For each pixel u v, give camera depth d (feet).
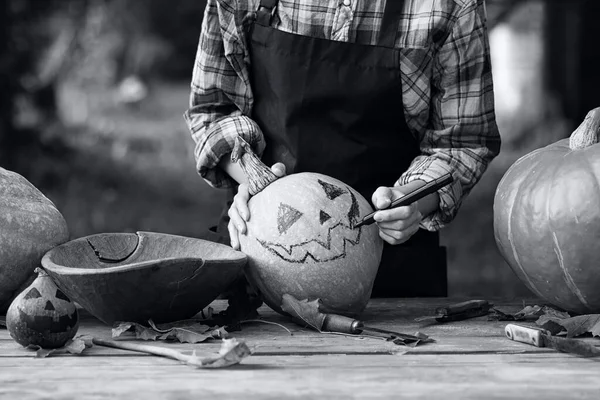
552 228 8.37
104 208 39.91
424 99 10.08
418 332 7.75
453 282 27.22
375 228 8.82
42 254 9.09
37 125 44.50
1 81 42.83
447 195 9.84
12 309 7.46
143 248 9.09
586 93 45.57
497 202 9.11
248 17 10.21
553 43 49.93
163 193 42.11
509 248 8.93
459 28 9.96
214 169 10.55
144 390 6.14
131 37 52.29
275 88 10.13
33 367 6.86
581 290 8.46
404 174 9.93
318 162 10.13
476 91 10.18
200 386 6.23
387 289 10.85
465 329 8.38
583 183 8.30
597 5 44.57
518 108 50.52
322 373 6.55
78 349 7.36
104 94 50.42
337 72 9.96
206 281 8.05
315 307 8.27
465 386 6.18
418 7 9.90
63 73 47.98
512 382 6.28
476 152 10.24
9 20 43.04
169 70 53.01
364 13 10.00
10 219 8.93
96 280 7.72
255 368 6.75
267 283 8.62
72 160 44.55
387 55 9.89
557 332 8.04
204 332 8.02
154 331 8.00
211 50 10.52
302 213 8.55
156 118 50.80
